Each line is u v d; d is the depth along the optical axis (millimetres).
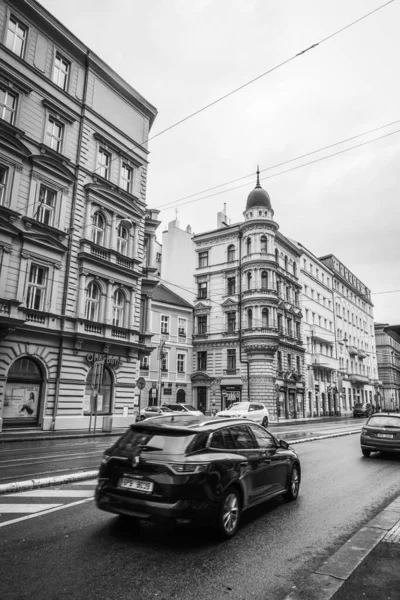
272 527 5926
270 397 38969
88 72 24344
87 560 4605
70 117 22891
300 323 48500
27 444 15602
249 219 43375
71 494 7387
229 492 5508
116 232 24906
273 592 3992
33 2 21078
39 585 3990
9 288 18906
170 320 42781
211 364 43219
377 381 77000
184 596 3879
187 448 5336
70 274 21781
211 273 45688
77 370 21609
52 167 21438
